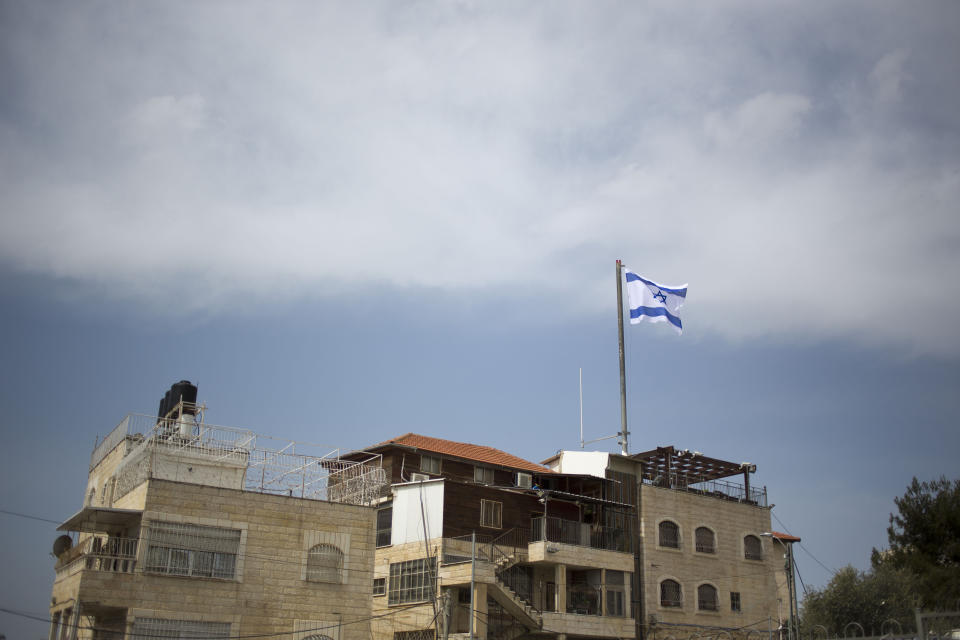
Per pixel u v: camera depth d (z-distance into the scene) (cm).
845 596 5703
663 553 5978
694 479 6625
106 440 5141
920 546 6162
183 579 4031
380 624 5369
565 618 5231
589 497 5762
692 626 5894
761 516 6669
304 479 4638
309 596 4350
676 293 6600
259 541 4297
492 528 5475
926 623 3362
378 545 5650
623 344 6675
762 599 6372
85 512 4003
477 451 6381
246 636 4116
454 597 5097
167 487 4131
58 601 4291
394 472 5834
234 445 4603
